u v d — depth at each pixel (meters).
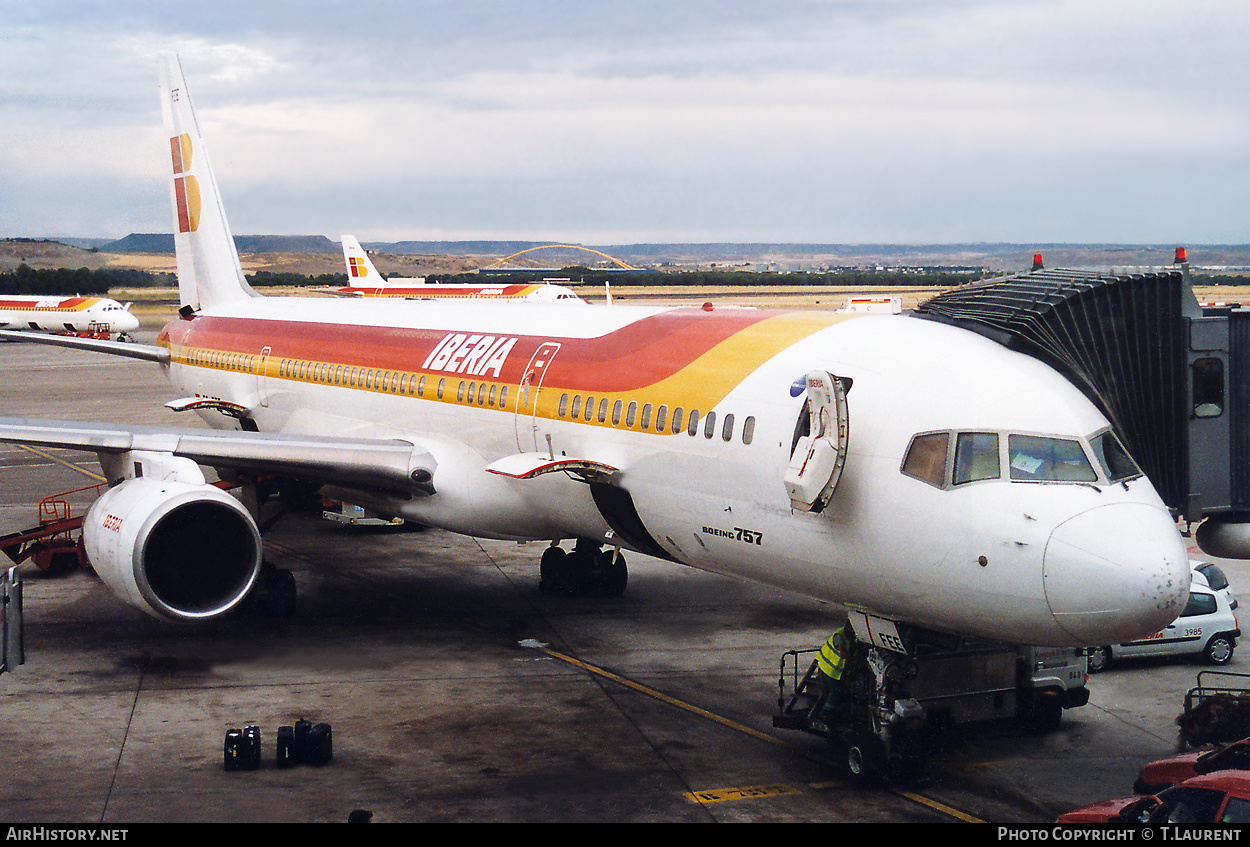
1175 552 11.95
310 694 16.98
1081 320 13.89
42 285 131.62
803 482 13.43
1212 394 14.20
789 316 16.56
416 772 14.07
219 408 29.05
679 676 18.00
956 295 15.77
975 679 14.78
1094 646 12.26
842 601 14.43
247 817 12.64
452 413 21.00
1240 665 19.16
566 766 14.34
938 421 12.95
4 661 17.00
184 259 33.84
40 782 13.57
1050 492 12.26
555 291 84.44
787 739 15.45
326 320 26.89
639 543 17.75
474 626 20.77
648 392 16.86
